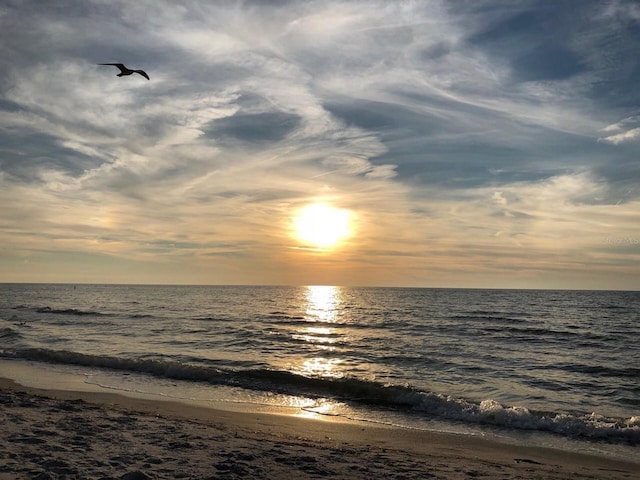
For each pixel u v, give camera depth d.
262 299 111.31
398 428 11.51
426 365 21.69
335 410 13.19
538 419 11.92
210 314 56.75
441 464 8.15
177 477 6.18
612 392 16.64
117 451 7.25
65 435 8.05
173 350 24.83
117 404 12.84
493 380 18.42
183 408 12.74
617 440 10.84
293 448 8.41
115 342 27.78
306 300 107.69
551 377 19.44
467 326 43.72
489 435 11.12
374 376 18.55
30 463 6.31
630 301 104.75
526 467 8.47
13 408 10.31
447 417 12.67
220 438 8.73
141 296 120.25
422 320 50.59
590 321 51.22
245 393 14.94
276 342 29.72
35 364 19.42
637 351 28.45
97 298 104.31
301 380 16.31
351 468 7.31
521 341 33.06
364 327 42.41
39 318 46.34
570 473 8.23
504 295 148.25
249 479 6.36
